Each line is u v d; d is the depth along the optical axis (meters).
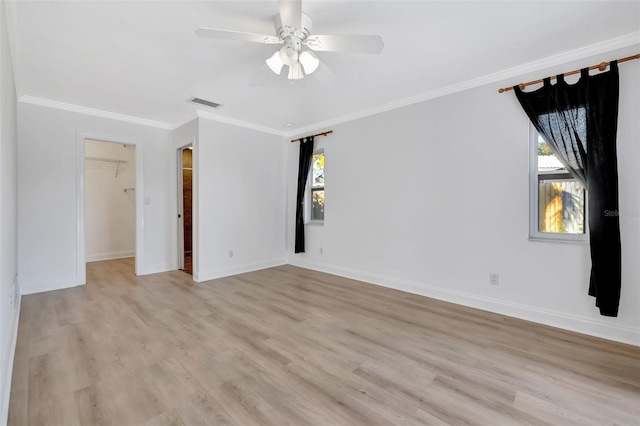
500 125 3.01
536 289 2.83
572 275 2.64
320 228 4.88
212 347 2.35
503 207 3.01
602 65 2.41
